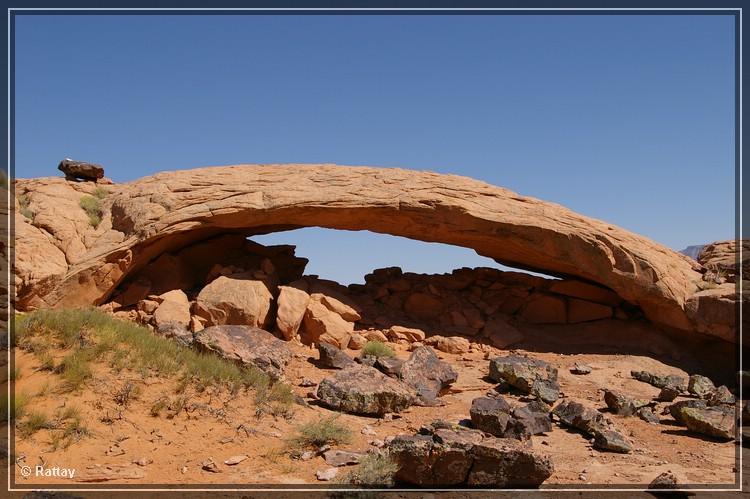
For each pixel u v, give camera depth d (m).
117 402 10.12
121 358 11.21
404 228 19.25
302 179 19.17
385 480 8.98
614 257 18.84
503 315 20.48
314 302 18.08
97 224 18.66
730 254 21.05
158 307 17.17
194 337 13.43
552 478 9.66
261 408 11.11
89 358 10.91
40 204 18.59
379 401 12.49
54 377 10.34
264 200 18.50
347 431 10.90
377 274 21.77
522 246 19.05
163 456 9.17
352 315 18.42
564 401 13.88
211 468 8.94
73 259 17.39
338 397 12.44
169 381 11.09
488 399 12.20
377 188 18.92
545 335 19.80
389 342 18.03
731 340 18.22
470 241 19.64
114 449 9.08
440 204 18.62
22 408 9.34
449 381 14.78
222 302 17.16
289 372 14.52
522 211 19.00
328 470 9.16
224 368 11.91
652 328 19.64
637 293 18.86
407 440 9.30
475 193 19.17
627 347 19.16
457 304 20.23
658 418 13.66
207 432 9.98
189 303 17.64
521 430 11.28
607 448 11.30
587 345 19.28
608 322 20.09
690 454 11.42
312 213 18.61
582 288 20.52
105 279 17.27
